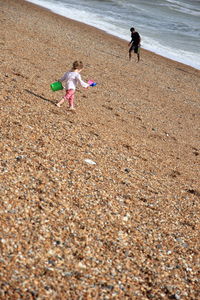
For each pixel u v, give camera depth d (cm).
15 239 450
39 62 1395
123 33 2738
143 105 1319
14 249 435
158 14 3844
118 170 723
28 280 400
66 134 801
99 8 3606
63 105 997
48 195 557
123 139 913
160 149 946
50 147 711
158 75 1867
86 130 870
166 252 518
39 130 770
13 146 665
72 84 933
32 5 3052
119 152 817
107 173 692
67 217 524
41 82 1145
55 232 487
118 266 464
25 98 939
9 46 1498
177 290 451
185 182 781
